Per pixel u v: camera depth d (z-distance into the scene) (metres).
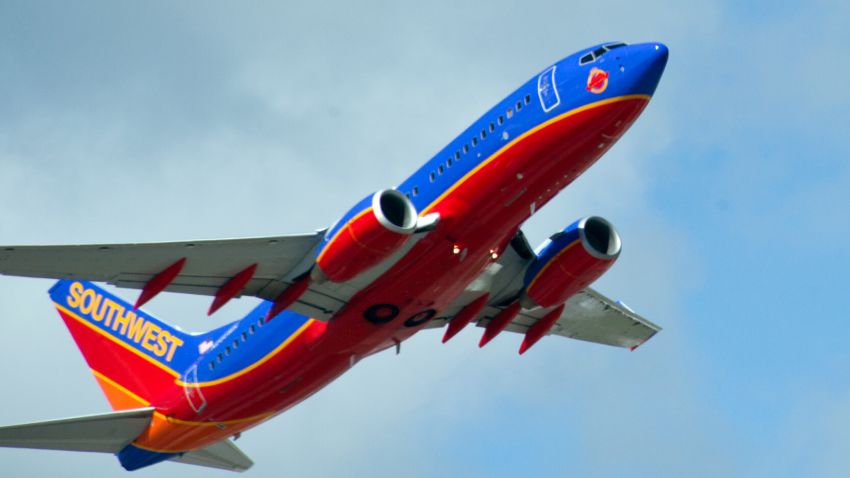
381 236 102.19
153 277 106.69
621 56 102.62
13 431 119.94
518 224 108.31
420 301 111.00
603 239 119.50
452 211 105.38
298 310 113.62
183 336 126.75
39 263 100.44
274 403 122.44
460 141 107.44
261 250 106.56
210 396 122.31
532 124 104.06
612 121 102.56
